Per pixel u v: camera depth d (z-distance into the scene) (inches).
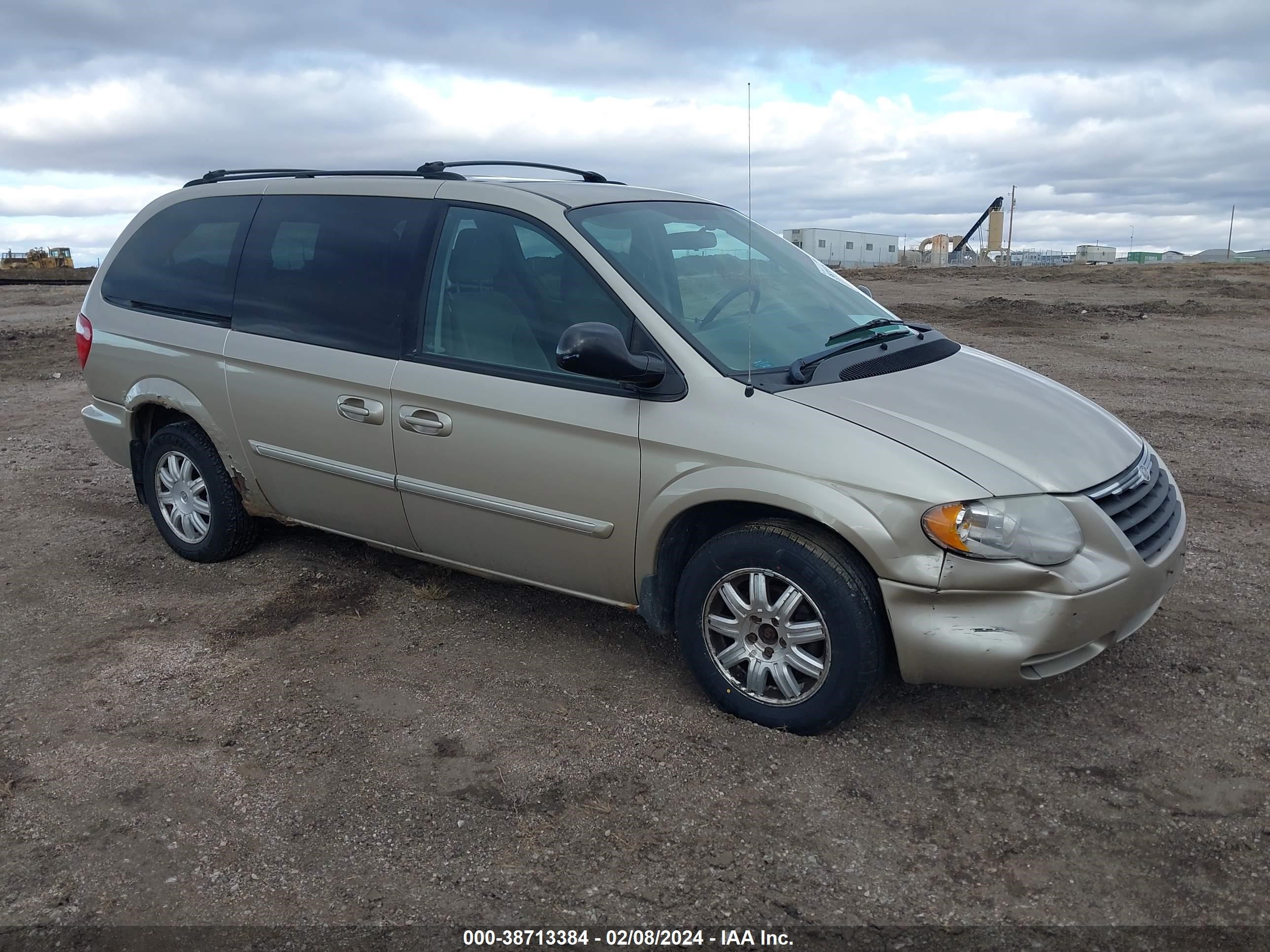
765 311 161.5
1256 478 275.1
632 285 152.3
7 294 1110.4
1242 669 161.0
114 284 218.4
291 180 195.0
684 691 156.9
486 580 202.1
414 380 167.0
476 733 145.1
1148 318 714.2
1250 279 1159.6
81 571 211.0
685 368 145.3
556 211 161.5
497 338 161.9
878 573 132.0
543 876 115.3
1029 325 669.9
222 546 208.4
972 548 127.7
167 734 146.1
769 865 116.8
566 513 155.3
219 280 199.2
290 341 185.2
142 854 120.0
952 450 133.3
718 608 148.0
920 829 123.0
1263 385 430.3
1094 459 141.3
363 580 202.8
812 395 141.6
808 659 140.1
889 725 146.5
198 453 203.8
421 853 119.5
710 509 146.7
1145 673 160.4
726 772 134.6
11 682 162.4
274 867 117.5
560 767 136.1
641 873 115.8
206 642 175.9
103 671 165.5
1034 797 129.0
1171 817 124.0
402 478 172.2
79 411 400.5
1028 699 153.2
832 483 132.9
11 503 262.7
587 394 151.4
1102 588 131.0
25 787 133.2
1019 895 111.4
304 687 159.2
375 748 141.5
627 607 159.2
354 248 180.7
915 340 170.1
